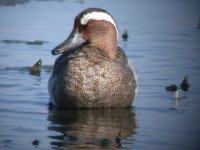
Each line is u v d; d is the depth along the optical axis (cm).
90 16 1523
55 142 1252
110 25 1524
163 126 1376
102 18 1523
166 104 1544
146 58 1986
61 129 1340
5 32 2269
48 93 1602
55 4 2798
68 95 1470
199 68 1889
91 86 1465
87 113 1465
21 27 2347
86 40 1537
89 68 1465
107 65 1473
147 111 1490
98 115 1452
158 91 1648
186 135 1319
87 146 1233
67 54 1522
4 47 2058
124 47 2128
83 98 1470
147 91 1647
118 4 2895
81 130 1338
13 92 1598
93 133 1319
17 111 1456
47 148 1216
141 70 1847
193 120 1421
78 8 2716
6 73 1764
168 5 2945
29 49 2041
